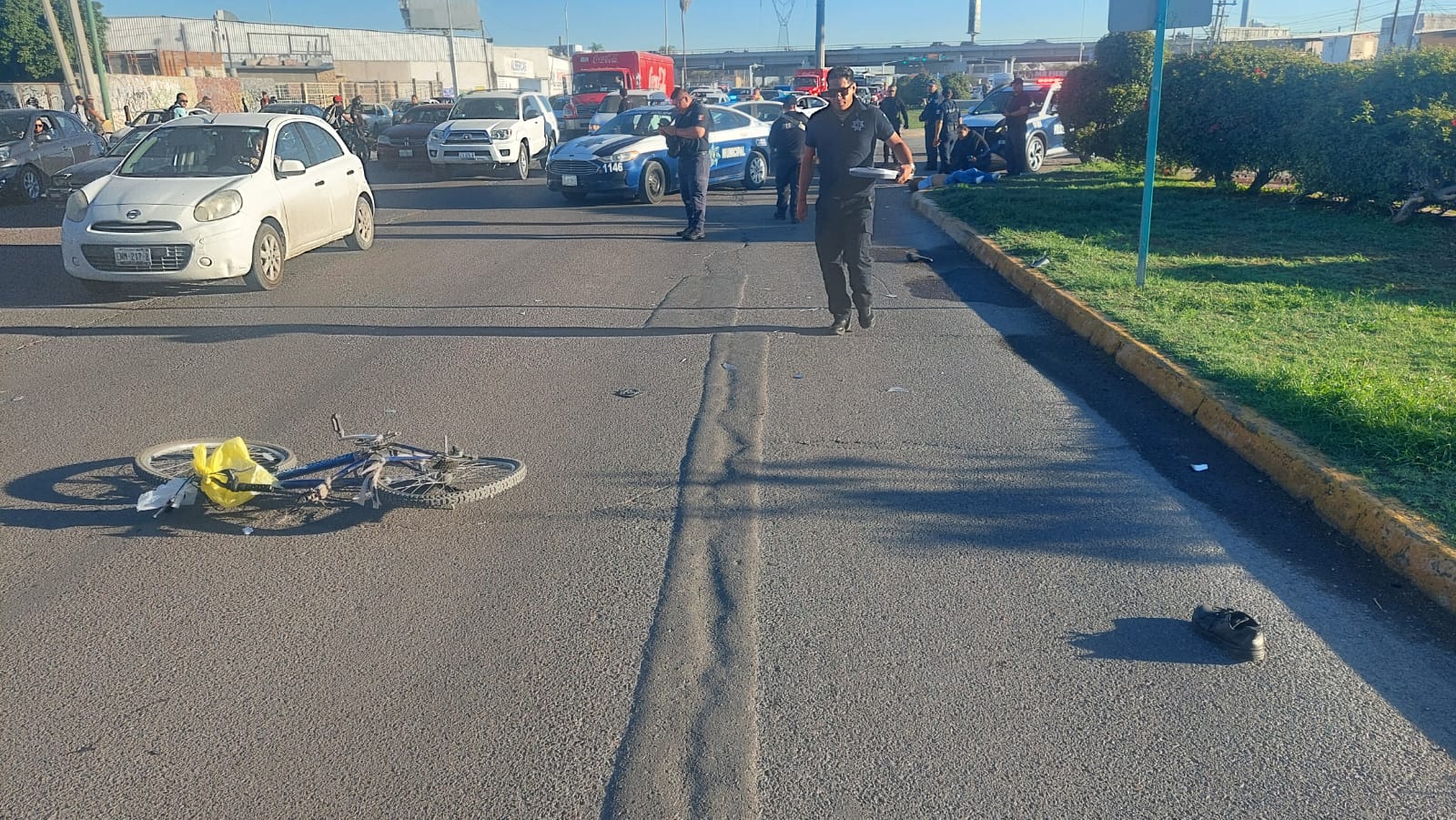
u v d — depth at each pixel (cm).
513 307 909
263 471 483
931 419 616
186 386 686
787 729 329
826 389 674
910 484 520
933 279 1028
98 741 324
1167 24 814
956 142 2014
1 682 355
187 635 383
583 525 473
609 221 1472
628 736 326
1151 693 349
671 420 614
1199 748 321
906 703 343
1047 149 2097
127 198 927
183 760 315
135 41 6662
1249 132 1423
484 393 666
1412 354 661
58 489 516
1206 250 1053
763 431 594
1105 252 1045
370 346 782
